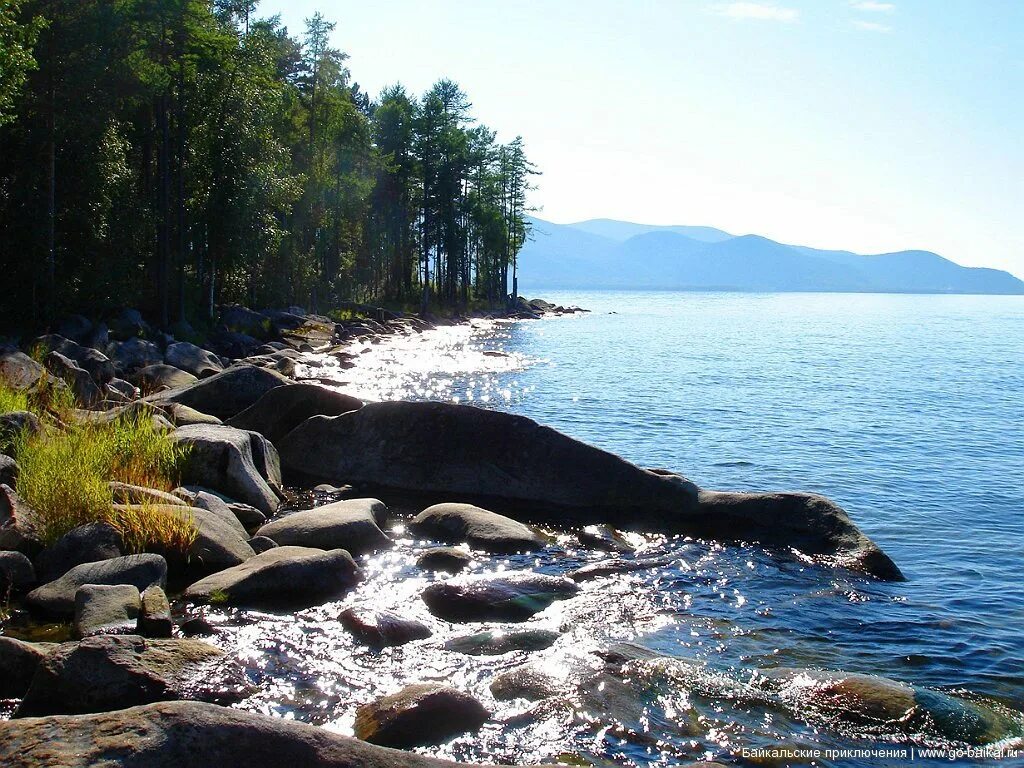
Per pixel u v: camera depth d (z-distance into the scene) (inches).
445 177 3110.2
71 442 468.8
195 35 1621.6
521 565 456.4
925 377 1530.5
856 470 737.6
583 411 1050.7
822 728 285.0
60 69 1391.5
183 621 349.1
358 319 2498.8
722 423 976.9
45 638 326.0
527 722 280.7
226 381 773.3
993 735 282.4
